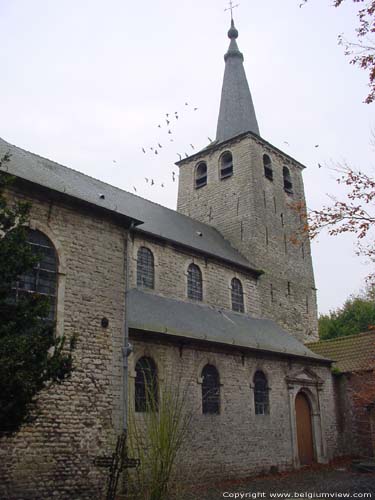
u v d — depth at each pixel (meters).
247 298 22.14
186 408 14.56
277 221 26.16
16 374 7.19
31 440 10.27
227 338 17.12
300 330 25.00
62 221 12.20
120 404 12.07
